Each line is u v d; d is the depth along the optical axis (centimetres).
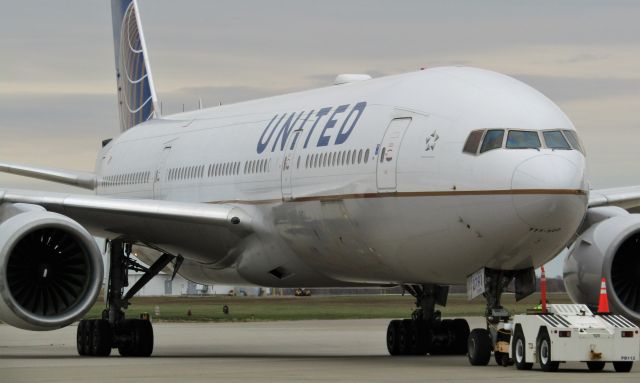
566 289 6138
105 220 6538
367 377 4797
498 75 5928
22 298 5978
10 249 5678
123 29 10400
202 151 7656
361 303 17962
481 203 5281
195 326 11762
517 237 5222
